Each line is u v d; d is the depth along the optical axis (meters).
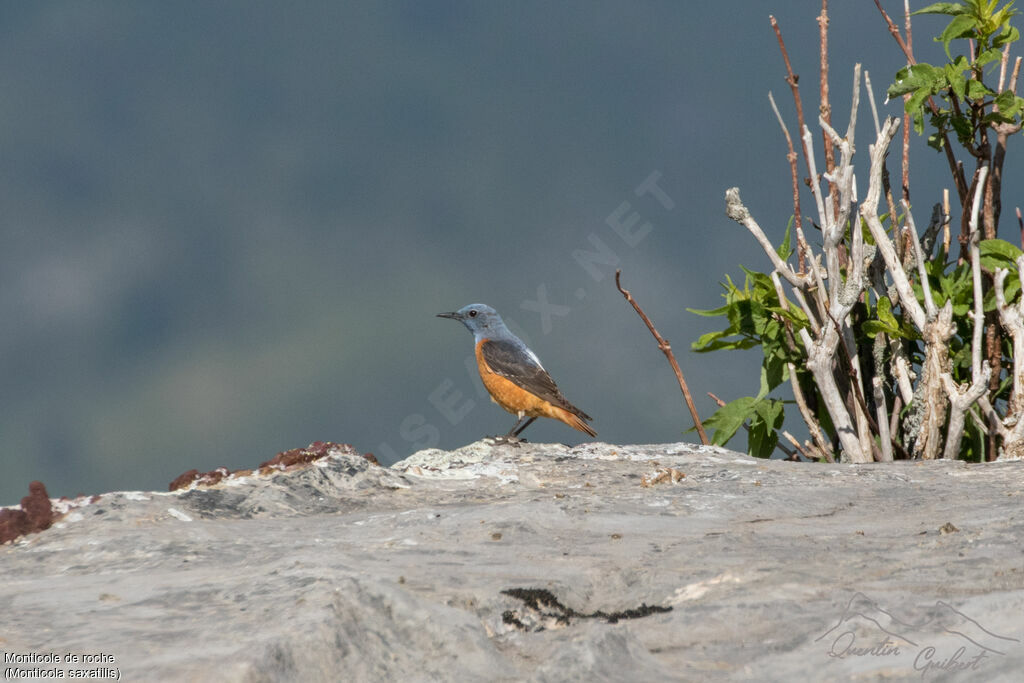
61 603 6.54
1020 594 5.94
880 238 13.59
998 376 13.89
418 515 9.07
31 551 8.39
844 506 9.88
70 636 5.70
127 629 5.79
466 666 5.57
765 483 10.94
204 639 5.52
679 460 12.82
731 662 5.60
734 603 6.36
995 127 14.42
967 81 13.78
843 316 13.47
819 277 13.88
